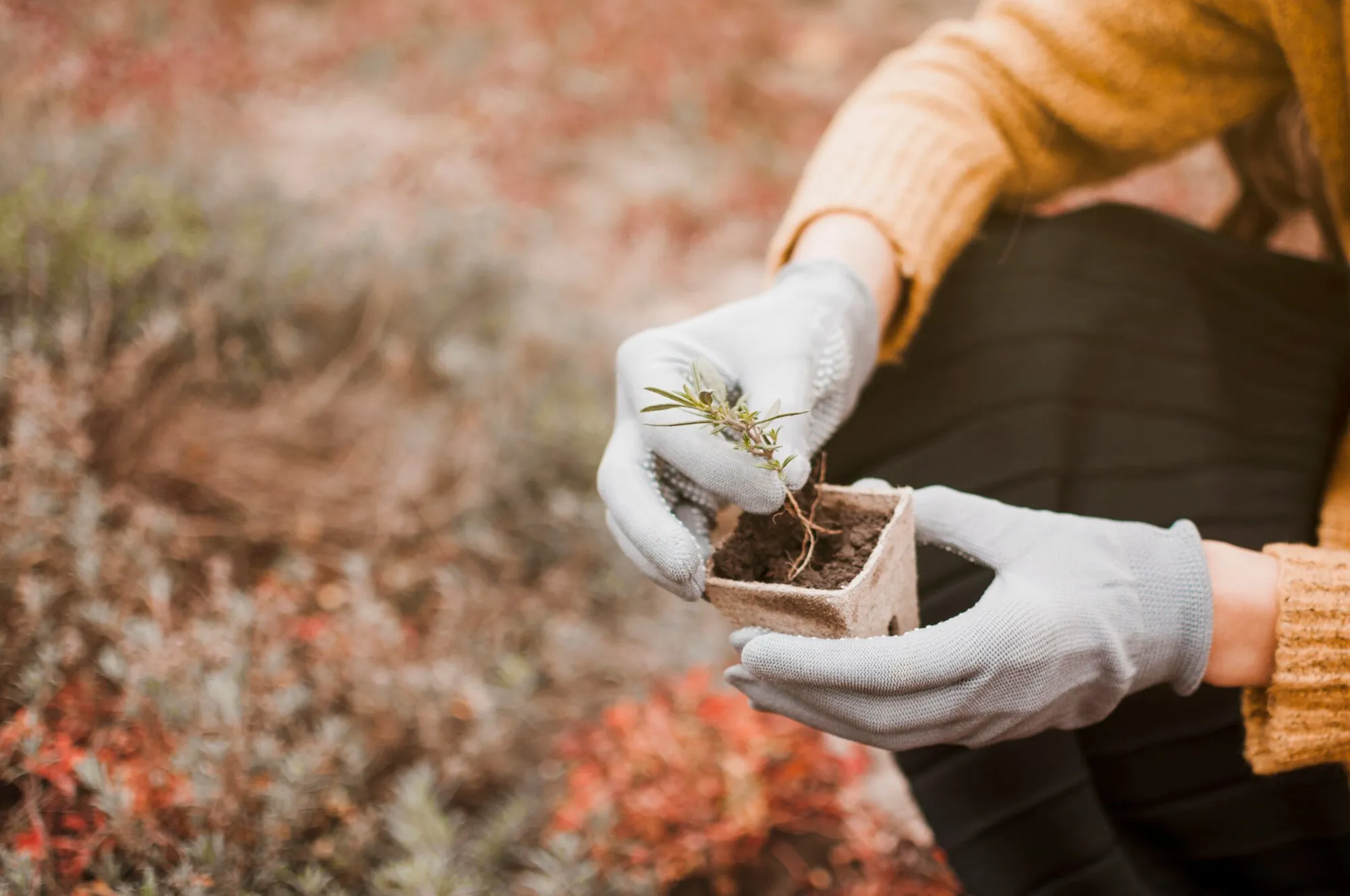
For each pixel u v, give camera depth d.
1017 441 0.93
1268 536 0.92
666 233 1.88
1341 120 0.89
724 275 1.83
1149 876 0.92
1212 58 0.93
